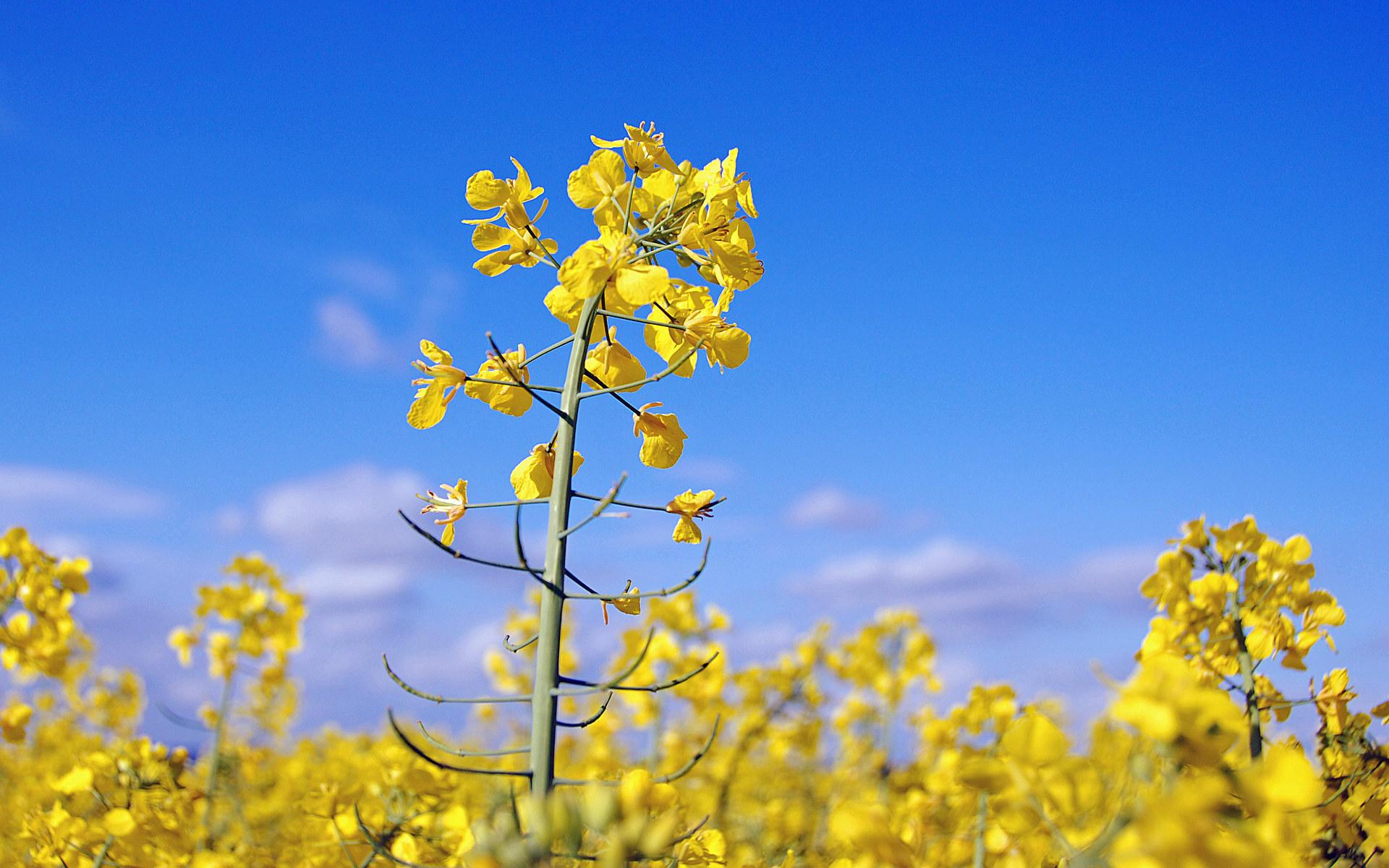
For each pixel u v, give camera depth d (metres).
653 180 0.35
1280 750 0.22
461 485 0.35
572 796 0.25
